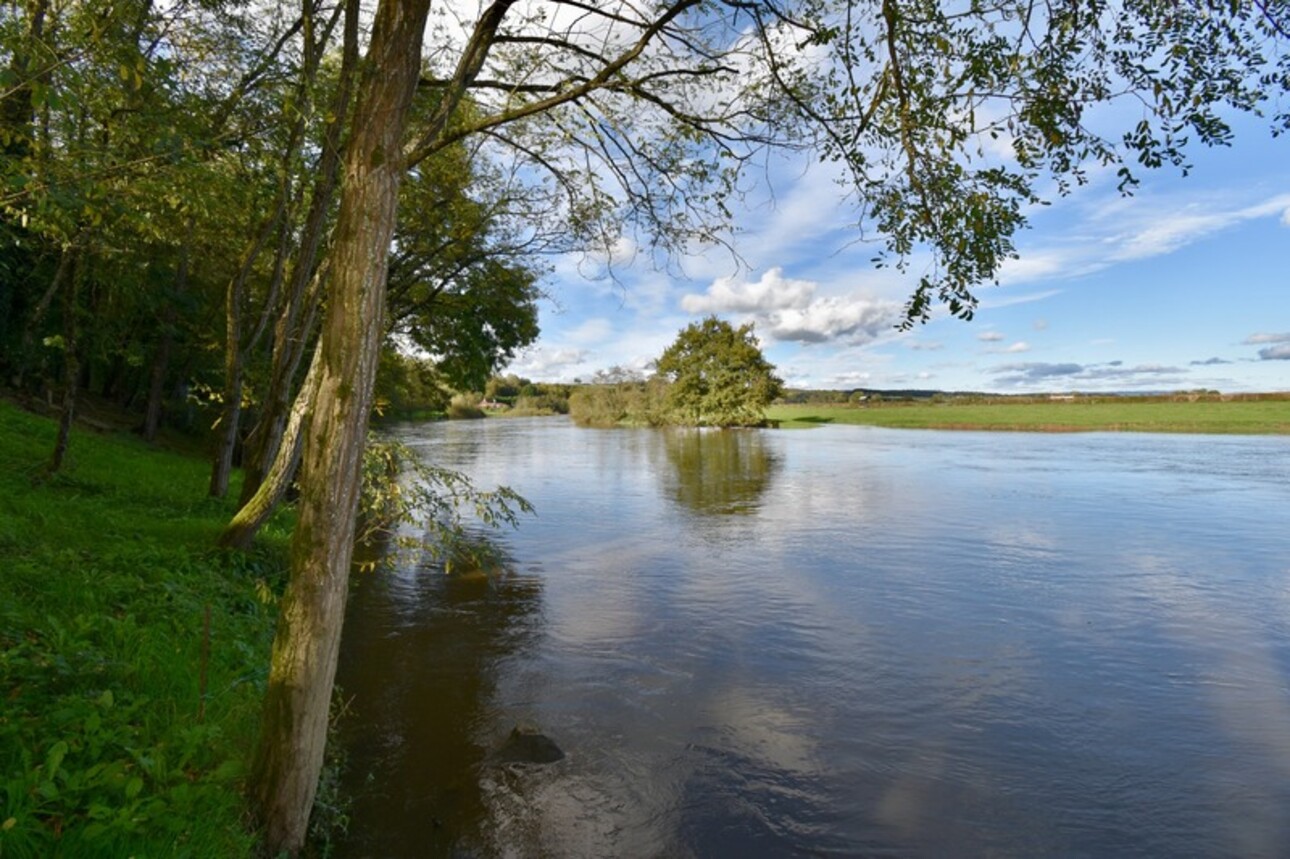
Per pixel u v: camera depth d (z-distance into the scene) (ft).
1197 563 39.73
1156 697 22.56
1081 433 166.40
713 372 212.43
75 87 13.07
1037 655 26.04
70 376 35.40
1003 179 13.50
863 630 28.73
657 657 25.67
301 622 11.67
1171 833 15.70
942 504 61.16
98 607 18.12
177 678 15.38
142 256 43.21
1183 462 94.02
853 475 83.56
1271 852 15.10
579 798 16.61
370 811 15.74
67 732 11.49
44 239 30.48
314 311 32.22
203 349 65.05
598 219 21.97
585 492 69.77
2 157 14.73
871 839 15.37
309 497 11.66
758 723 20.62
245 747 14.14
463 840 14.87
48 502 28.89
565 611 30.99
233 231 34.96
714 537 47.60
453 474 26.14
